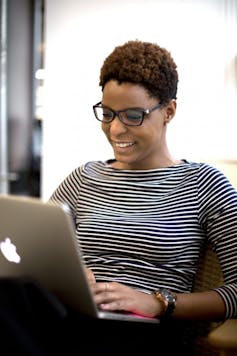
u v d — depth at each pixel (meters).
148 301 1.13
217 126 2.85
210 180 1.29
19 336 0.83
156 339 1.10
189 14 2.84
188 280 1.29
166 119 1.34
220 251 1.26
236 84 2.82
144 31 2.90
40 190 3.28
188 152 2.84
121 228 1.27
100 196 1.36
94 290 1.09
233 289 1.20
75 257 0.91
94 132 2.99
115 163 1.44
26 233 0.98
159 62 1.28
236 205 1.26
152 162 1.35
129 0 2.89
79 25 2.96
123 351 0.99
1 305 0.85
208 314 1.18
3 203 1.01
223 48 2.82
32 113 3.25
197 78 2.86
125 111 1.26
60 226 0.90
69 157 3.06
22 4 3.17
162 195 1.30
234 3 2.77
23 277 0.96
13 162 3.33
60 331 0.93
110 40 2.94
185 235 1.26
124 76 1.25
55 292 1.00
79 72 2.99
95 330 1.01
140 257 1.24
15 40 3.21
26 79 3.23
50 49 3.04
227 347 0.97
